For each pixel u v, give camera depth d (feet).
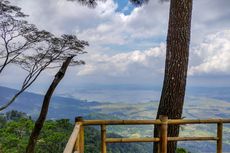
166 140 13.38
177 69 15.92
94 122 12.78
